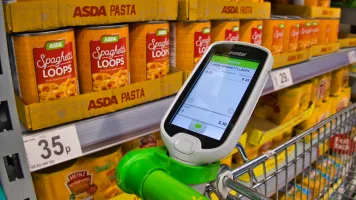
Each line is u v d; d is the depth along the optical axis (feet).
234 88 2.08
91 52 2.69
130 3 2.81
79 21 2.54
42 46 2.39
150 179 1.85
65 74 2.55
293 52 4.75
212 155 1.86
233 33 3.74
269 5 4.17
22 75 2.43
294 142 3.06
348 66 7.05
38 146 2.41
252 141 4.85
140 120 3.00
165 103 3.23
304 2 5.27
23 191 2.26
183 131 2.02
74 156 2.58
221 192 2.21
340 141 4.36
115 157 3.11
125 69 2.89
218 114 2.02
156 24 3.05
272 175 2.88
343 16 7.10
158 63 3.16
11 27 2.24
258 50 2.15
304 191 5.06
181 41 3.37
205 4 3.34
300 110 5.43
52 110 2.48
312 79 5.60
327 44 5.61
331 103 6.40
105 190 3.09
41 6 2.32
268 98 5.26
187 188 1.72
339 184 4.61
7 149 2.12
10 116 2.08
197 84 2.25
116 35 2.75
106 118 2.79
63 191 2.84
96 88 2.77
